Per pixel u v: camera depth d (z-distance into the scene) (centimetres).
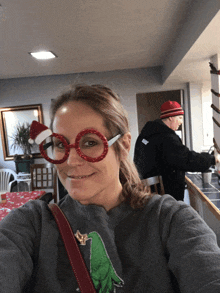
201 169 229
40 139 49
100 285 50
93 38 310
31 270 51
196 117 480
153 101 507
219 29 192
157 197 59
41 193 257
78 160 48
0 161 549
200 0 203
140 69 507
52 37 298
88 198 50
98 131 49
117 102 55
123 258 52
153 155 229
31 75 509
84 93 52
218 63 263
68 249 51
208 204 200
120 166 60
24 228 55
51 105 56
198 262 44
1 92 536
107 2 221
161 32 302
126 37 314
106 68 486
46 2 215
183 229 51
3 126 539
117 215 55
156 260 51
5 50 333
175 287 51
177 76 405
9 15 234
